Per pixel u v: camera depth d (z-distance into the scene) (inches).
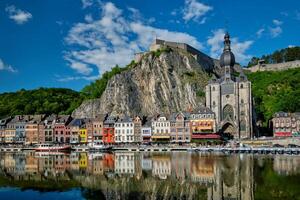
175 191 2070.6
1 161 3924.7
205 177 2551.7
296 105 7598.4
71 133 7568.9
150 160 3873.0
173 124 6756.9
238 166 3149.6
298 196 1872.5
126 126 7101.4
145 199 1878.7
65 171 2945.4
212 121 6579.7
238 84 6889.8
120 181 2417.6
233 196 1924.2
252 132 6835.6
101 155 4832.7
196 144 6072.8
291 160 3690.9
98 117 7573.8
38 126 7746.1
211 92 7017.7
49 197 1914.4
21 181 2432.3
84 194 1991.9
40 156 4744.1
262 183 2257.6
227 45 7416.3
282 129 6752.0
